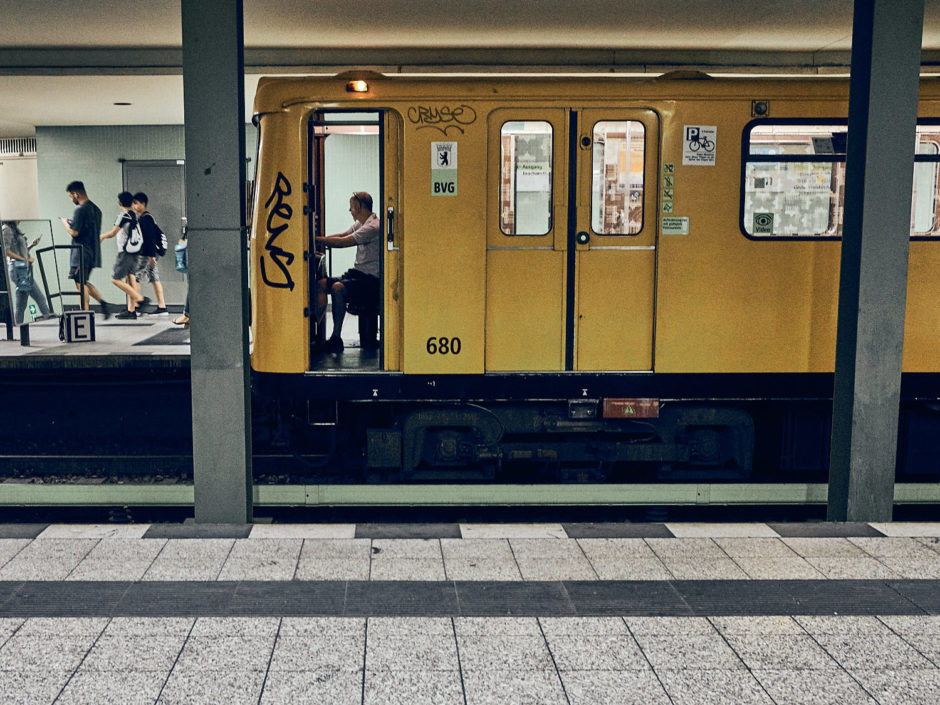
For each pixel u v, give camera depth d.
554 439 6.75
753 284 6.25
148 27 9.34
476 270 6.19
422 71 10.31
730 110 6.11
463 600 4.24
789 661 3.67
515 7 8.32
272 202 6.14
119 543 4.98
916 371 6.36
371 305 7.19
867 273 5.32
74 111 13.16
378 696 3.36
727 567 4.70
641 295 6.27
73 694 3.34
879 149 5.22
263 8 8.34
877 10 5.09
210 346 5.28
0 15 8.80
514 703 3.33
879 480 5.51
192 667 3.56
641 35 9.51
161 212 14.70
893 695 3.41
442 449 6.70
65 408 8.44
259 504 6.00
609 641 3.83
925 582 4.51
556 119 6.09
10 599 4.20
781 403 6.73
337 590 4.34
